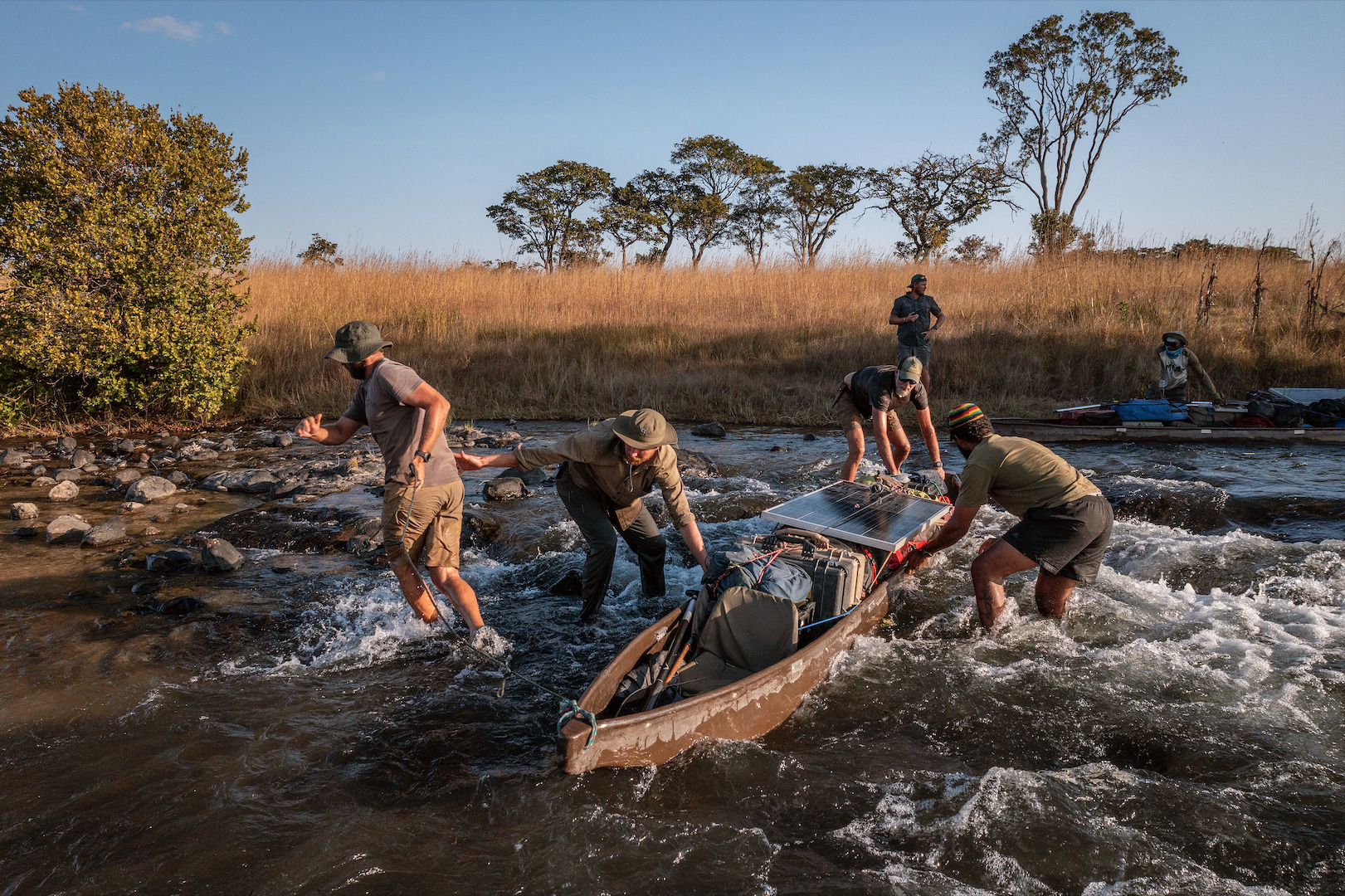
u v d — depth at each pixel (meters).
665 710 3.68
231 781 3.79
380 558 6.76
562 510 8.09
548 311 18.75
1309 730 4.20
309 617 5.61
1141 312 15.84
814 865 3.28
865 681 4.70
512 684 4.73
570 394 14.04
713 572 4.79
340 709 4.44
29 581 6.21
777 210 49.19
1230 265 18.78
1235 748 4.06
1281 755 4.00
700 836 3.43
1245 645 5.09
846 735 4.21
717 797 3.68
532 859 3.30
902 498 6.03
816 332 16.84
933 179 37.06
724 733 3.97
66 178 10.68
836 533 5.17
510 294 20.03
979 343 14.95
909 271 22.16
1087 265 19.00
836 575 4.79
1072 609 5.64
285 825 3.50
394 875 3.21
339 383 14.27
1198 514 7.44
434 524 4.86
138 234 11.09
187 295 11.62
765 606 4.48
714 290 20.50
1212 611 5.57
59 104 10.71
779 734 4.20
